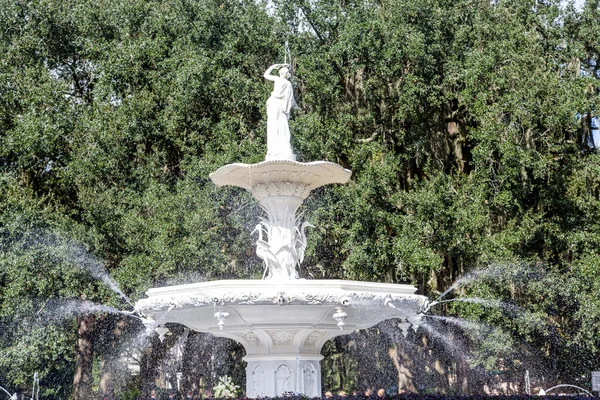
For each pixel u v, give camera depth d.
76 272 19.33
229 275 20.98
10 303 19.22
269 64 22.72
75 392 22.72
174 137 21.66
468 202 20.03
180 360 23.67
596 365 21.98
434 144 22.59
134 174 21.20
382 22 21.12
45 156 21.66
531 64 20.30
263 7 23.08
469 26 21.88
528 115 19.45
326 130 20.70
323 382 25.44
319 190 20.67
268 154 12.43
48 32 22.66
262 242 12.02
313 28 22.61
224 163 19.48
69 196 22.70
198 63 20.70
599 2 22.67
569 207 20.72
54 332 19.89
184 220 19.67
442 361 24.27
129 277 19.11
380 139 22.12
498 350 19.86
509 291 20.12
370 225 20.03
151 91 22.50
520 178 20.59
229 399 11.72
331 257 21.88
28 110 21.36
